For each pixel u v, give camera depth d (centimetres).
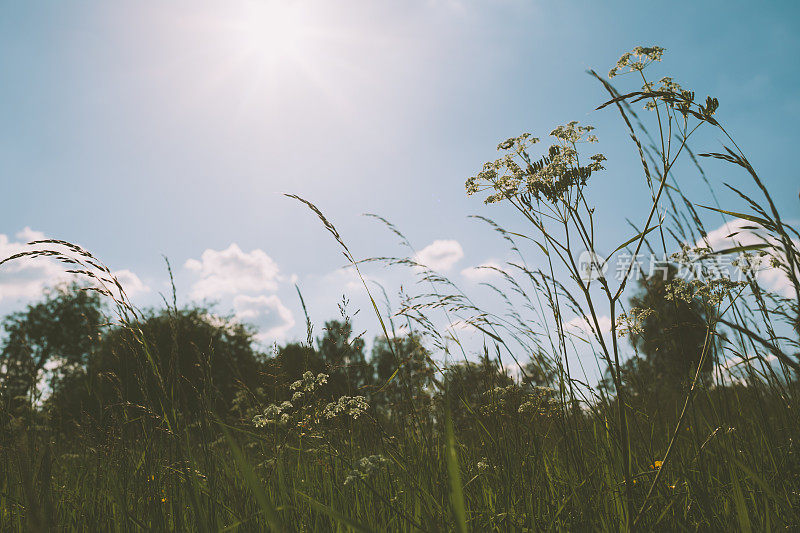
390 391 286
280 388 304
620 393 207
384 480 269
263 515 219
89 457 311
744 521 186
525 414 267
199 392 271
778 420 274
